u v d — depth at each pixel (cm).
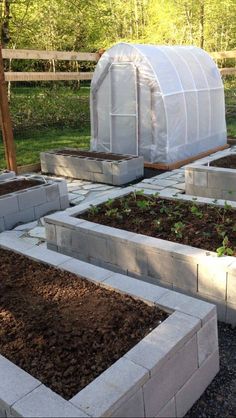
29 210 534
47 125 1290
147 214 412
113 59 797
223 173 539
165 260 321
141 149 805
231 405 226
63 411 168
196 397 229
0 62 695
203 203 424
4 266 314
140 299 251
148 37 1900
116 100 815
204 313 228
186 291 318
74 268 297
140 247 334
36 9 1433
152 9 1953
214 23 1788
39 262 316
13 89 1516
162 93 749
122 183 691
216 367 246
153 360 193
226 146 946
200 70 866
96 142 877
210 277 298
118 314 239
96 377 192
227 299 295
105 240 358
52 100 1348
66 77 852
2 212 503
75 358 207
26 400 176
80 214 425
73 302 257
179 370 209
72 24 1648
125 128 817
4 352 216
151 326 226
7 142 738
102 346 214
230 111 1436
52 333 228
